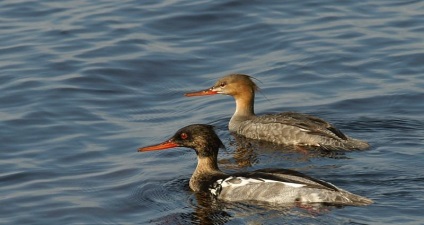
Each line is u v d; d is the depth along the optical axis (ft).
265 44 87.56
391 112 74.28
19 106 76.43
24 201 60.49
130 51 86.33
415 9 92.63
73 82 80.64
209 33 90.07
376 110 74.74
